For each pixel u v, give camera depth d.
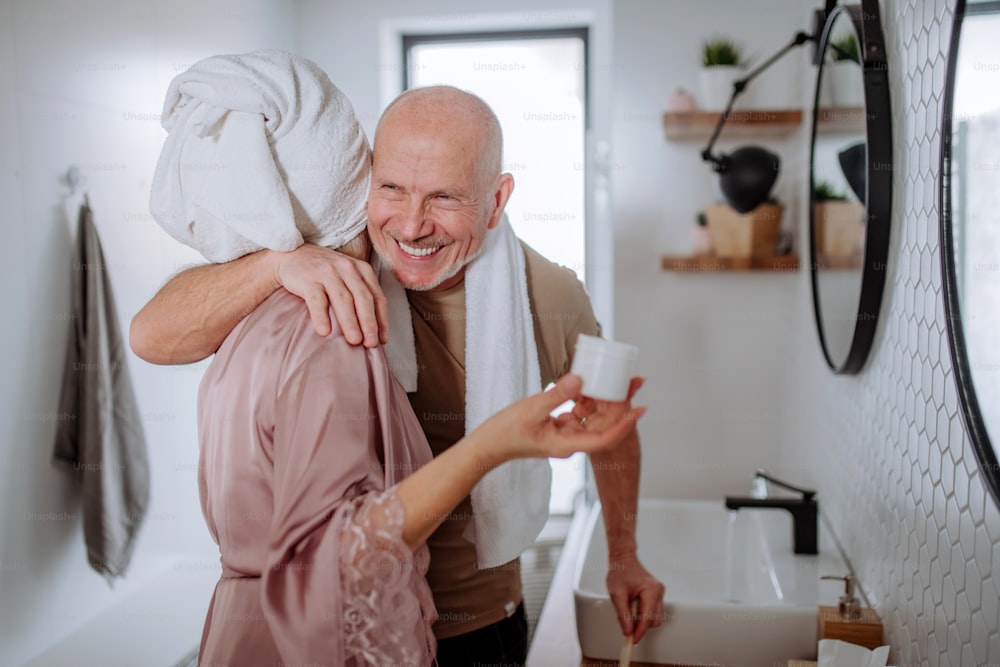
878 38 1.22
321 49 2.86
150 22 2.18
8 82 1.72
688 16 2.07
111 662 2.02
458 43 2.91
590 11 2.71
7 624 1.74
